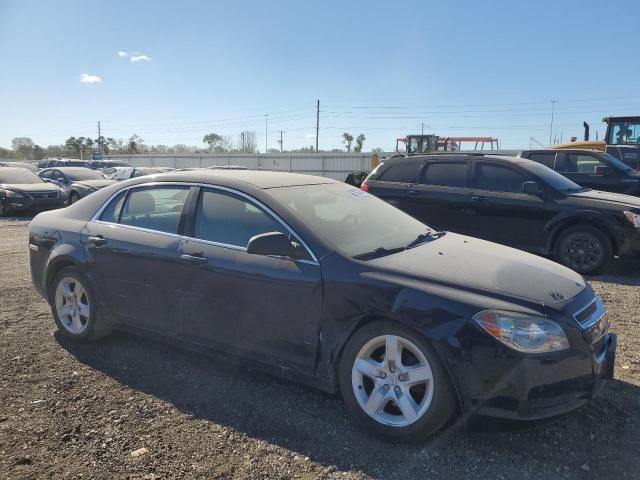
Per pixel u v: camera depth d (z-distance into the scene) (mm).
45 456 2945
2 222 14938
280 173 4500
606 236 7344
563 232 7637
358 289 3188
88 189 18297
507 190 8047
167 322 4039
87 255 4461
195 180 4137
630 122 17625
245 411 3467
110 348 4520
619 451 3014
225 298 3682
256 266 3535
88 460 2916
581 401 2973
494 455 2984
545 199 7688
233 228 3801
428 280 3141
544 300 3029
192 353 4402
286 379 3545
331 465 2896
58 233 4719
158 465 2879
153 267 4043
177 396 3660
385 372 3133
